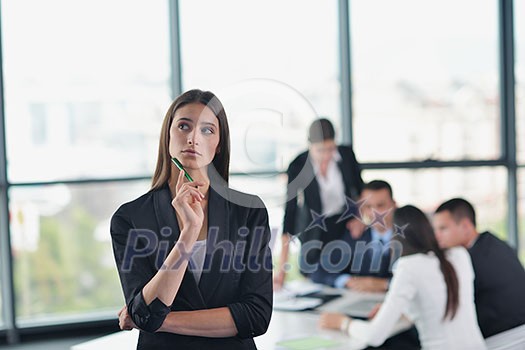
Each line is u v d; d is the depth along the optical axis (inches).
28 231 204.7
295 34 212.5
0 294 197.2
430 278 114.7
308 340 111.4
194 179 68.9
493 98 230.2
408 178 222.5
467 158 228.2
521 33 229.6
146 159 212.4
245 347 70.7
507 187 231.1
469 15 226.5
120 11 208.7
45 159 203.2
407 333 131.3
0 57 194.7
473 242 131.3
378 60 219.5
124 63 209.5
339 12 215.3
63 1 204.7
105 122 209.5
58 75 205.0
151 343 69.6
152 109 211.0
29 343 195.0
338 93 217.5
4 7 197.5
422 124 223.8
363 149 220.2
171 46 207.0
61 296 215.9
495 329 126.3
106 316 204.4
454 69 226.1
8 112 197.9
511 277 128.0
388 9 219.1
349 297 139.9
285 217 136.3
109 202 215.6
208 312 69.0
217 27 208.1
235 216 70.3
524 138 231.3
